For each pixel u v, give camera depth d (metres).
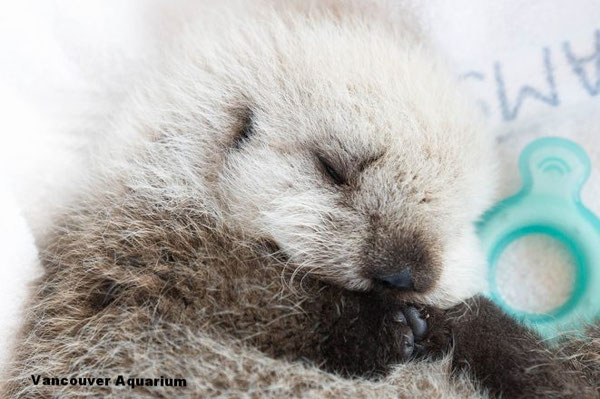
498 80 0.40
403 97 0.37
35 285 0.38
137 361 0.36
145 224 0.37
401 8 0.39
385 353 0.36
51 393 0.37
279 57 0.38
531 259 0.40
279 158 0.37
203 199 0.37
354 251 0.36
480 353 0.37
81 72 0.39
